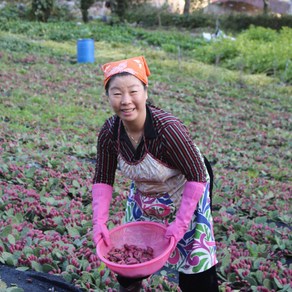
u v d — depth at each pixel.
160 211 2.89
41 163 6.77
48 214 4.88
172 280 4.05
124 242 2.89
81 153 7.73
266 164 8.91
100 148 2.86
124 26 26.48
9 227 4.23
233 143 10.36
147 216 2.97
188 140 2.65
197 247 2.78
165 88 15.25
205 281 2.84
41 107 10.77
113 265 2.54
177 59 20.11
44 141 7.94
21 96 11.47
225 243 4.78
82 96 12.70
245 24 30.14
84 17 26.97
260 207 6.02
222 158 8.84
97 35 23.22
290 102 15.69
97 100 12.48
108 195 2.90
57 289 3.51
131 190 3.06
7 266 3.77
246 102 15.12
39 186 5.84
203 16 30.45
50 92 12.44
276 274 4.06
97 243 2.75
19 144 7.71
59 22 25.19
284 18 29.77
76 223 4.78
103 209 2.85
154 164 2.71
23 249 3.95
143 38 24.42
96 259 3.98
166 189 2.86
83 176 6.45
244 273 4.07
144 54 20.27
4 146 7.36
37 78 13.88
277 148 10.63
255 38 24.28
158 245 2.83
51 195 5.64
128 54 19.98
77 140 8.66
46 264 3.74
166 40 23.86
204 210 2.82
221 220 5.27
